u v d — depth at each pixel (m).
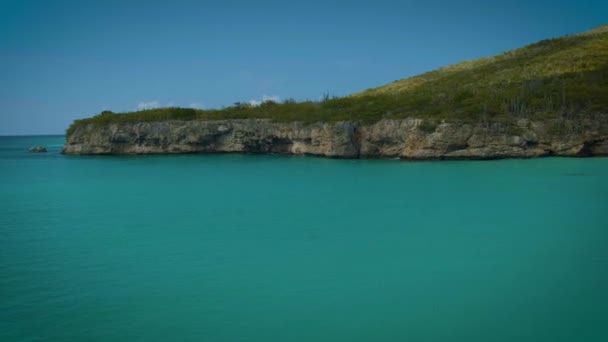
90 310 16.42
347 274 19.47
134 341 14.32
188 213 31.45
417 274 19.31
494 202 32.41
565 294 17.22
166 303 16.92
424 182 41.50
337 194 37.19
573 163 49.88
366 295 17.38
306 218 29.23
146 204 34.91
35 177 50.78
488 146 54.75
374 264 20.58
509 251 21.92
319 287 18.19
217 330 14.95
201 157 70.19
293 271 19.89
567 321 15.23
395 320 15.41
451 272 19.47
